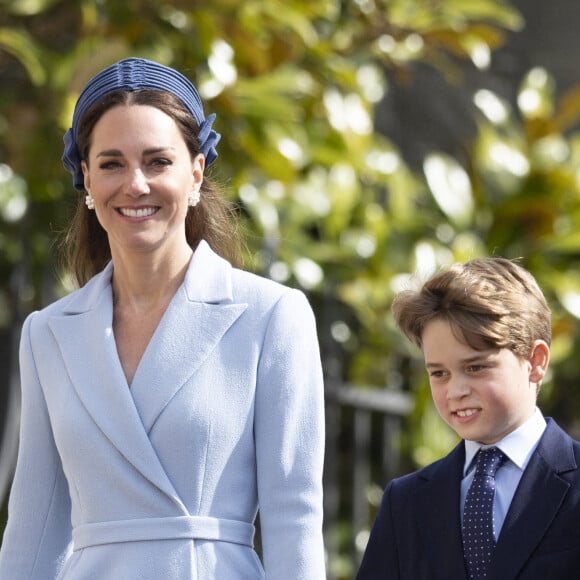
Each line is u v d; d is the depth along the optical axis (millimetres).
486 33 23125
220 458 9297
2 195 19734
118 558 9203
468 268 9898
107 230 9711
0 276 22219
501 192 24859
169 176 9500
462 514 9711
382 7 22609
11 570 9859
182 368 9391
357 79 22469
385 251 22516
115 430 9281
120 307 9883
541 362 9898
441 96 29875
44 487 9883
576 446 9648
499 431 9625
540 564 9242
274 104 20031
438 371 9742
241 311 9594
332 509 20250
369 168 23078
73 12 20156
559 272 24734
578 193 24969
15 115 19594
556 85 31062
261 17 20391
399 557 9945
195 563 9125
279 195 21094
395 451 22391
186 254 9906
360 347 23438
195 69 19625
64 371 9688
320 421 9594
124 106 9461
